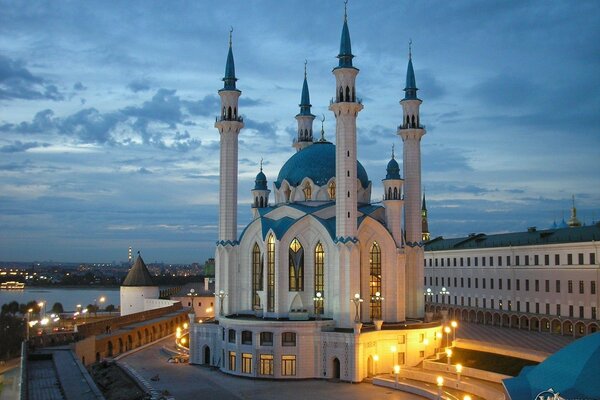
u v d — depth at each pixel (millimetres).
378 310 115312
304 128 148250
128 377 103062
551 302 138625
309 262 112625
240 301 119062
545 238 146750
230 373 106375
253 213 135375
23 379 80438
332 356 101875
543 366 70250
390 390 93562
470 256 173125
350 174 108250
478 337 133000
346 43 112000
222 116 122000
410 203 125562
